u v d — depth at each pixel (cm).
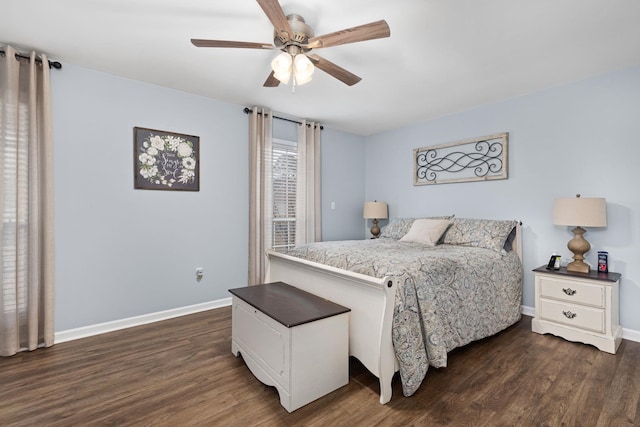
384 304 174
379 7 188
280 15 165
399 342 178
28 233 243
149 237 308
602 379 201
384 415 167
